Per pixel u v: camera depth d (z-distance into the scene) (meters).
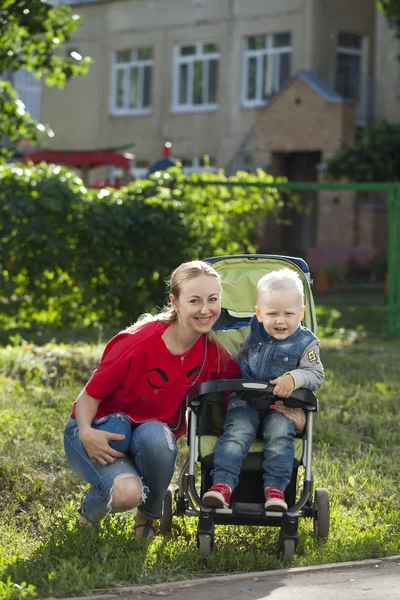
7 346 12.38
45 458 6.89
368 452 7.71
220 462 5.02
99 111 37.38
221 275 6.23
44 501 6.16
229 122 34.34
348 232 31.30
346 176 27.66
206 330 5.07
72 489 6.40
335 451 7.75
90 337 13.78
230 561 5.06
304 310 5.49
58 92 38.44
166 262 14.55
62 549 5.02
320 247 31.80
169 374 5.11
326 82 32.12
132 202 14.45
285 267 6.18
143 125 36.31
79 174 37.06
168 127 35.78
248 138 33.75
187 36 35.09
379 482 6.74
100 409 5.20
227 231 14.86
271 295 5.18
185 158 35.66
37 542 5.25
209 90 34.88
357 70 33.09
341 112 30.84
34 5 12.52
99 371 5.07
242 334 6.05
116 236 14.21
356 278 29.92
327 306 21.97
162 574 4.78
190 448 5.18
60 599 4.36
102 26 37.00
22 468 6.60
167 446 5.01
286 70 33.09
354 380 10.89
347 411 9.07
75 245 14.24
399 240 15.23
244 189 14.91
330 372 11.16
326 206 31.69
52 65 13.38
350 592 4.54
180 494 5.54
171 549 5.14
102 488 4.98
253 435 5.11
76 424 5.17
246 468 5.16
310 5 32.25
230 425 5.11
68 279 14.54
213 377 5.25
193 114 35.19
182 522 5.77
